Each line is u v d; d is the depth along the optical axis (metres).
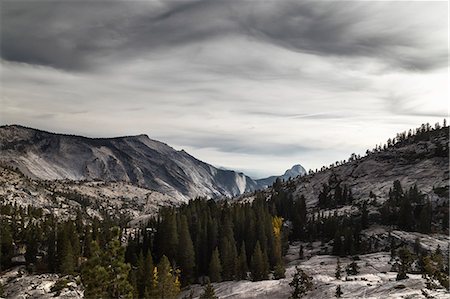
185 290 145.25
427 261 107.69
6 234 177.25
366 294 90.06
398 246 185.00
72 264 143.75
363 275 126.88
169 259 155.50
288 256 191.50
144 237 176.12
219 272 149.00
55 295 123.38
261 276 144.50
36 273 157.50
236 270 151.00
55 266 158.88
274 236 178.50
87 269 66.00
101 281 65.38
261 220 179.50
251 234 173.62
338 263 143.50
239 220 186.88
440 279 82.62
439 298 68.88
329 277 127.62
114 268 67.12
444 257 161.75
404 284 86.25
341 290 102.75
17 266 169.12
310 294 109.62
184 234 154.50
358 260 162.88
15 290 131.38
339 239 183.62
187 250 152.88
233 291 129.62
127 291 68.44
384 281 107.12
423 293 73.12
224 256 154.25
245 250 169.88
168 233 159.50
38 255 179.50
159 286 118.81
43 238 196.12
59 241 158.00
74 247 162.62
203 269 166.12
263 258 148.38
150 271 123.44
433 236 196.88
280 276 143.12
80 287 129.50
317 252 193.00
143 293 121.38
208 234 171.00
